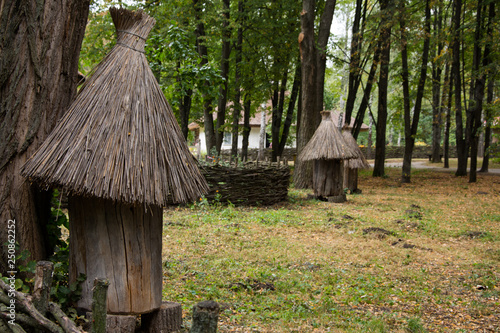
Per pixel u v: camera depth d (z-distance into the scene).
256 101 23.30
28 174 3.12
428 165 31.16
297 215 10.84
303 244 8.02
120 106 3.28
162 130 3.40
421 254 7.60
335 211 11.82
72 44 3.69
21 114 3.38
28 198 3.45
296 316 4.46
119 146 3.12
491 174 23.73
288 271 6.32
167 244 7.48
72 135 3.18
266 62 20.70
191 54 10.70
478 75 18.73
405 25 18.95
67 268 3.55
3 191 3.33
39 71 3.43
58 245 3.82
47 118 3.50
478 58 19.59
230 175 11.51
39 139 3.45
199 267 6.23
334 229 9.41
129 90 3.37
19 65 3.37
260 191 12.06
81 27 3.79
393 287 5.88
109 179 3.00
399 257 7.35
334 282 5.93
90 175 2.99
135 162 3.11
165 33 13.34
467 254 7.62
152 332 3.44
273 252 7.33
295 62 20.22
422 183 20.05
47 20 3.47
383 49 20.58
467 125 21.89
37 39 3.43
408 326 4.37
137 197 3.01
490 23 18.81
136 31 3.62
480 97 19.66
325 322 4.34
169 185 3.28
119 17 3.64
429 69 23.92
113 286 3.19
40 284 2.73
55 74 3.54
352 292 5.52
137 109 3.32
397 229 9.59
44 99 3.47
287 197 13.61
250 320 4.29
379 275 6.37
